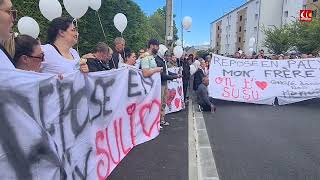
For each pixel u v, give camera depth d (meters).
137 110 5.13
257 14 70.50
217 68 12.98
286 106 12.38
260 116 10.23
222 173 5.31
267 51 54.31
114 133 4.41
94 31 24.88
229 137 7.57
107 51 5.41
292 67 12.98
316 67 12.96
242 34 83.25
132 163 5.70
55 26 4.09
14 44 3.25
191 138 7.41
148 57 7.17
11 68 2.44
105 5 26.23
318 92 12.63
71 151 3.21
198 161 5.87
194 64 13.74
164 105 8.64
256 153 6.37
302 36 36.34
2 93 2.32
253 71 12.95
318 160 6.00
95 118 3.87
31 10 15.55
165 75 8.41
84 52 23.64
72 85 3.26
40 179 2.60
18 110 2.42
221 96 12.64
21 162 2.42
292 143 7.10
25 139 2.46
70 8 6.00
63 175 2.97
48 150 2.68
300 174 5.32
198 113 10.68
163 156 6.10
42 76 2.72
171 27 18.41
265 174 5.29
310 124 9.04
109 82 4.23
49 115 2.83
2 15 2.64
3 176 2.31
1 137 2.29
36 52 3.30
